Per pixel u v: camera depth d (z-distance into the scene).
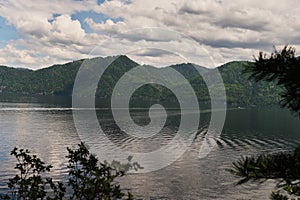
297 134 117.12
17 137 100.75
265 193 50.62
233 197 49.75
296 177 5.67
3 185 50.94
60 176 55.16
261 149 88.44
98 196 6.91
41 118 148.75
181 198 49.03
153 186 53.19
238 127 134.25
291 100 5.56
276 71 5.65
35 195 7.46
